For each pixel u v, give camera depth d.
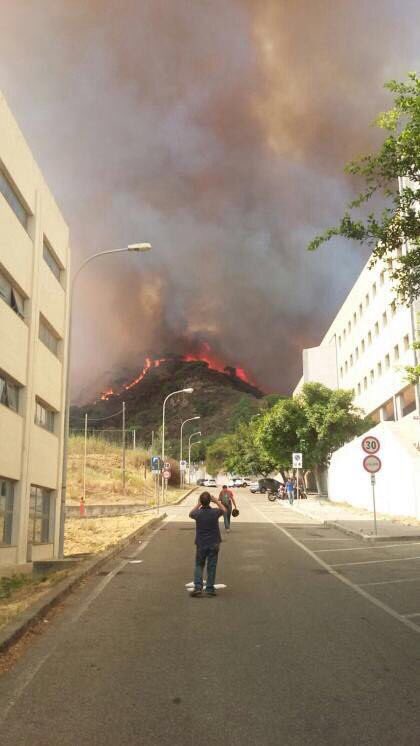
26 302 19.78
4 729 4.62
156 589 11.00
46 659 6.50
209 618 8.56
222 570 13.38
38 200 20.58
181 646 7.04
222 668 6.17
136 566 14.15
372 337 52.66
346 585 11.36
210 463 133.88
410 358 41.97
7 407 17.88
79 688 5.56
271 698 5.27
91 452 78.06
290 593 10.54
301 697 5.29
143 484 65.69
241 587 11.17
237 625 8.12
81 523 28.88
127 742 4.38
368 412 54.34
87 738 4.45
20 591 11.22
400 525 24.22
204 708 5.04
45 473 22.30
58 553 19.77
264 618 8.55
